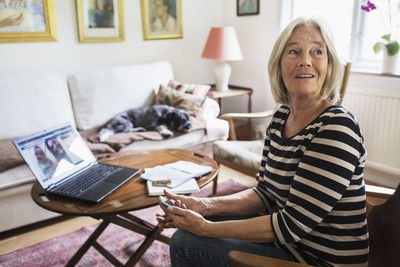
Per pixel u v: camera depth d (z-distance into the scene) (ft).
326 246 2.97
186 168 4.82
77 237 6.22
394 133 7.70
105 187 4.26
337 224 2.93
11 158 6.21
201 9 11.42
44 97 7.90
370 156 8.29
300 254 3.13
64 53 9.04
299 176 2.91
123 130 8.16
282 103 3.76
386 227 3.34
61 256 5.67
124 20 9.88
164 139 7.80
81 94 8.50
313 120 3.08
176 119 8.16
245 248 3.20
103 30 9.52
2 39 7.98
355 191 2.90
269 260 2.60
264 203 3.82
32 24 8.34
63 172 4.57
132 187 4.37
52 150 4.60
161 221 3.64
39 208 6.47
